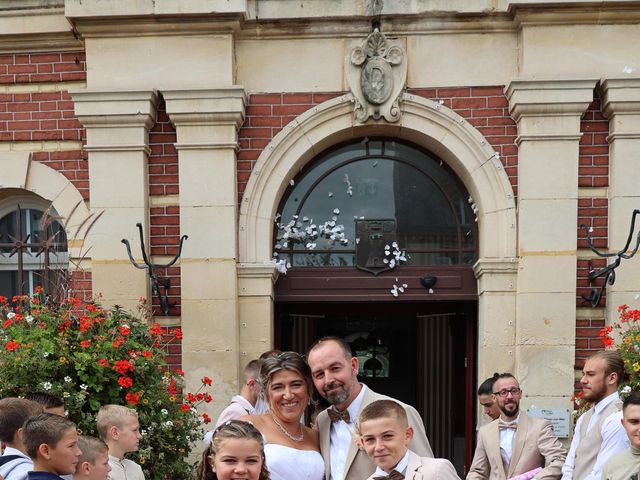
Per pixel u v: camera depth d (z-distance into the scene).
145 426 4.34
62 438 2.98
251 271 5.26
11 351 4.11
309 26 5.28
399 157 5.73
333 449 3.24
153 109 5.27
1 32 5.36
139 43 5.25
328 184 5.74
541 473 4.11
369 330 7.05
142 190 5.25
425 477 2.75
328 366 3.12
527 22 5.11
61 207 5.42
